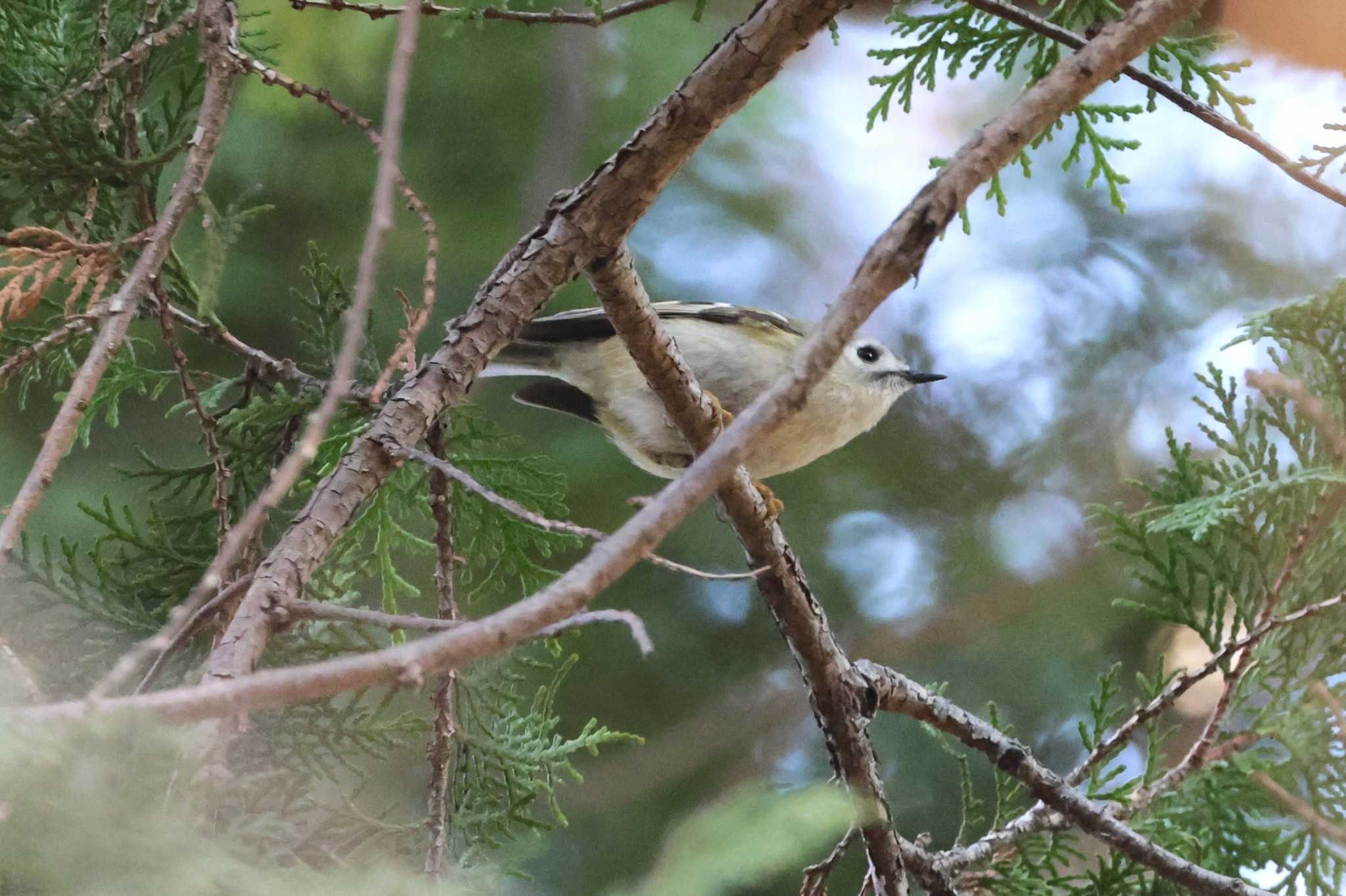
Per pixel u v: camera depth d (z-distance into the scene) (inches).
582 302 579.5
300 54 534.6
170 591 265.3
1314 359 317.4
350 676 145.9
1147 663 584.4
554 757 271.6
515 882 279.4
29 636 251.0
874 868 289.4
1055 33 255.3
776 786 147.3
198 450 510.6
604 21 252.8
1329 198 247.0
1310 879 296.5
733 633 586.6
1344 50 449.4
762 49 232.8
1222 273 665.6
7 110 263.6
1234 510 293.4
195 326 289.3
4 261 282.2
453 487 294.2
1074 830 323.6
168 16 283.1
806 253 676.1
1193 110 252.4
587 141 605.6
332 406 160.2
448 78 602.2
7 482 495.2
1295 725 302.7
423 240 595.5
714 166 671.8
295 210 590.2
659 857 131.6
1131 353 658.8
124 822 125.4
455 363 242.7
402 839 262.1
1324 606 296.5
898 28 301.3
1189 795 308.0
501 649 153.4
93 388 205.9
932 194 182.7
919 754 535.5
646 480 575.8
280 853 181.3
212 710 138.2
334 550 285.7
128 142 262.5
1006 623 601.6
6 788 120.1
